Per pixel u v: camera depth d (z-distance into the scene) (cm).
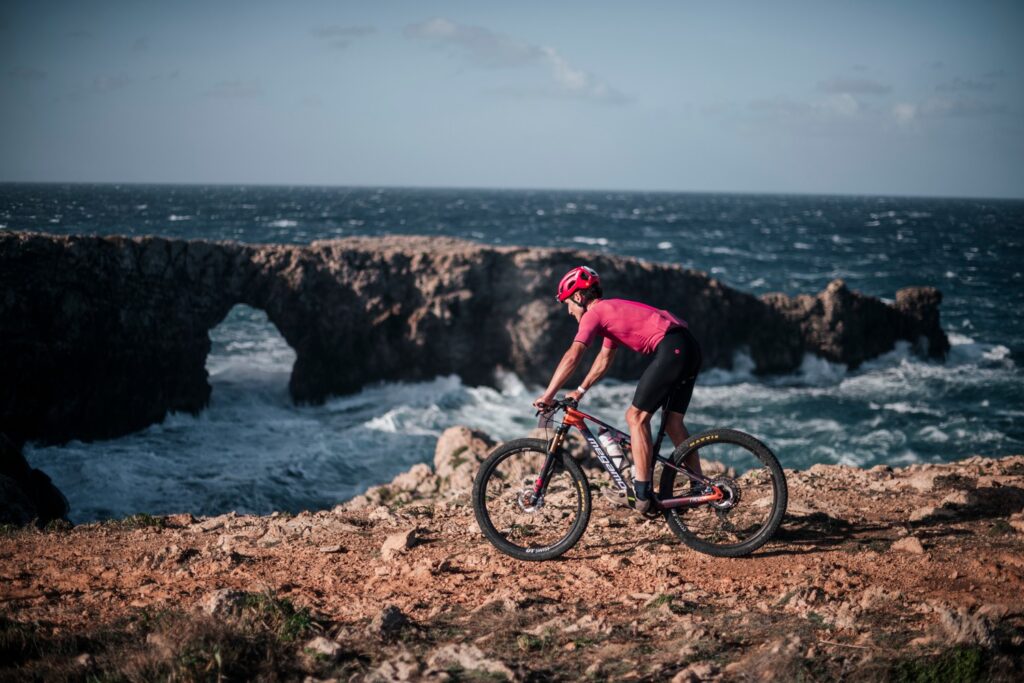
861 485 679
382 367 3016
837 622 388
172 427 2519
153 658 363
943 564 464
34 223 2941
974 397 3122
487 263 3078
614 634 395
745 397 3108
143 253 2556
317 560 540
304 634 400
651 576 478
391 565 521
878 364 3703
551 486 708
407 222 12331
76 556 576
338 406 2878
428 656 375
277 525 637
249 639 380
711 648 370
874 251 9681
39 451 2178
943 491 645
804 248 9925
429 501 776
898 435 2580
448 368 3066
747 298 3559
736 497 482
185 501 1861
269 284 2922
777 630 386
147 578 514
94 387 2378
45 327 2286
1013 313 5266
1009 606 389
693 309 3422
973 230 14825
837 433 2606
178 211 10088
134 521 688
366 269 3014
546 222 13812
